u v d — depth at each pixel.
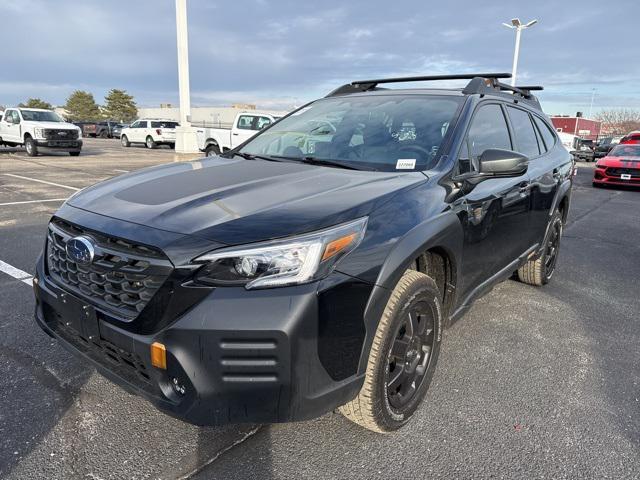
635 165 13.84
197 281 1.88
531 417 2.67
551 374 3.14
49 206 8.32
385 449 2.38
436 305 2.58
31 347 3.24
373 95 3.74
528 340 3.64
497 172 2.82
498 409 2.73
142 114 79.75
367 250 2.10
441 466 2.27
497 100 3.72
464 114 3.18
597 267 5.78
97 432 2.44
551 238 4.78
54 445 2.33
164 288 1.91
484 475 2.22
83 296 2.20
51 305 2.41
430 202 2.53
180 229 2.00
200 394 1.89
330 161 3.05
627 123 76.69
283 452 2.34
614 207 10.88
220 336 1.85
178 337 1.87
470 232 2.86
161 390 1.98
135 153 23.84
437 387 2.95
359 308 2.05
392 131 3.20
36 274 2.59
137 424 2.50
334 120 3.53
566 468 2.28
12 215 7.49
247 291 1.87
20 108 20.11
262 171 2.83
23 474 2.15
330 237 1.98
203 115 66.50
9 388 2.78
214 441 2.40
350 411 2.30
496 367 3.21
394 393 2.43
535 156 4.27
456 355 3.37
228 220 2.04
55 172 13.98
